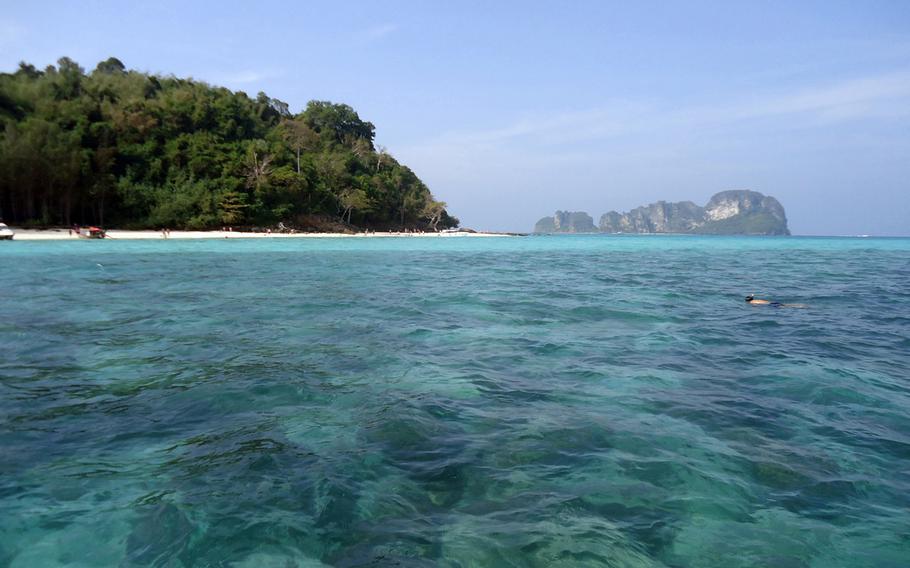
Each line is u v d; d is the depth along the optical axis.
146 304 12.97
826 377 7.00
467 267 27.16
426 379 6.77
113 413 5.47
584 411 5.64
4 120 56.19
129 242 48.59
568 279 20.81
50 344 8.59
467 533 3.40
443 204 116.69
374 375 6.93
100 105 68.06
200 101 79.25
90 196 60.88
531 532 3.42
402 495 3.87
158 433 4.95
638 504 3.78
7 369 7.06
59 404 5.72
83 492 3.87
